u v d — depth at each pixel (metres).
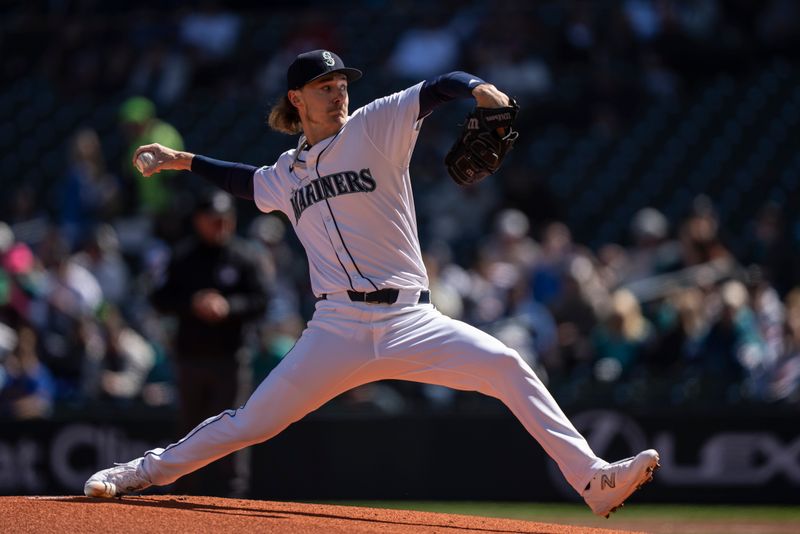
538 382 16.95
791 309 33.84
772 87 54.75
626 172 51.88
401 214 17.08
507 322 35.91
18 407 35.34
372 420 34.22
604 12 56.31
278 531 15.80
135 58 61.94
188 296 27.34
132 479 18.50
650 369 34.69
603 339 35.12
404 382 35.88
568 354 36.09
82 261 41.75
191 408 27.75
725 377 33.34
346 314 17.17
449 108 54.56
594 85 53.81
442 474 33.97
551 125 53.94
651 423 33.34
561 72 55.78
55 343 36.84
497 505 34.00
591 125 53.66
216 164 18.94
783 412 32.69
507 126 16.17
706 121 53.47
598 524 30.25
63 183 52.66
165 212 45.78
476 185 49.50
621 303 35.12
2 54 64.69
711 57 55.09
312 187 17.36
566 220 50.09
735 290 33.75
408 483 34.03
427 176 51.47
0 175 59.00
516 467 33.78
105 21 62.97
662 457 33.25
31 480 35.03
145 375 36.94
